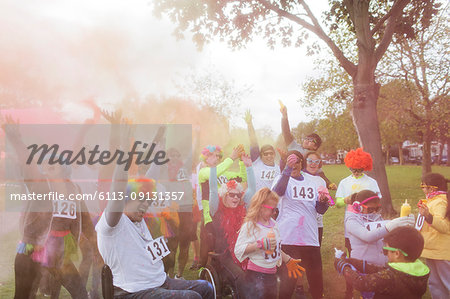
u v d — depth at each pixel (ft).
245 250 11.02
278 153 16.94
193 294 8.81
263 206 11.14
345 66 33.99
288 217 12.75
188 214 15.52
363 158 14.29
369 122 32.81
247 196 13.16
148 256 9.28
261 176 15.52
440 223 11.63
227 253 12.10
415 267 8.98
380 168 32.37
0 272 15.98
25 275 10.57
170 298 8.75
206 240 12.46
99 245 9.00
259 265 11.10
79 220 11.42
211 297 9.78
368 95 32.94
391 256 9.27
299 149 17.29
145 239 9.46
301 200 12.76
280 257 11.46
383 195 31.86
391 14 33.37
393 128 61.46
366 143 32.58
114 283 9.09
